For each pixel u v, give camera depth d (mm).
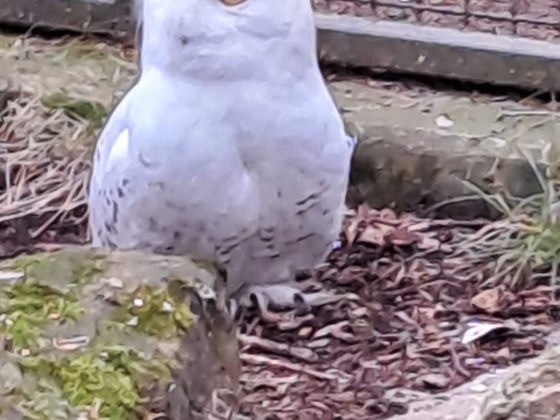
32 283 2084
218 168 2506
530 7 3855
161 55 2500
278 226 2627
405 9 3787
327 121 2555
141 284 2092
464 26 3777
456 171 3336
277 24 2465
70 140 3465
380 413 2576
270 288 2850
